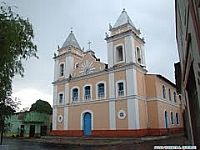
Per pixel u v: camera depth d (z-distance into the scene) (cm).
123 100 2625
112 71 2812
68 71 3394
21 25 907
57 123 3316
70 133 3078
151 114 2734
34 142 2723
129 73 2645
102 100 2827
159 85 2925
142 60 2952
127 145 1950
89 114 2952
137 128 2442
